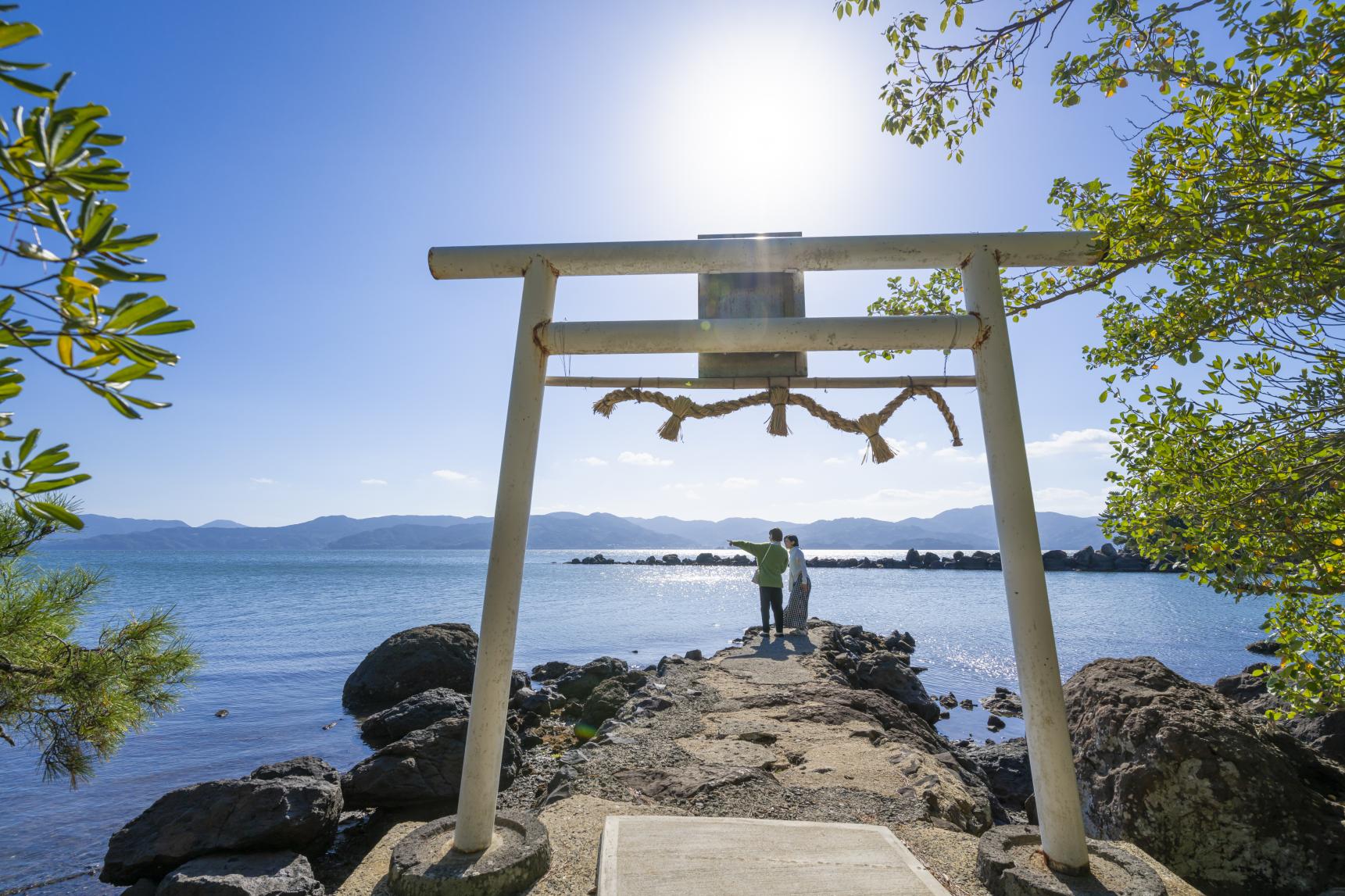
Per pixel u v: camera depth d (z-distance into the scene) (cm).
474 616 2855
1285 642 504
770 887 308
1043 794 325
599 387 387
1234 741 491
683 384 389
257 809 561
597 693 1048
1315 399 439
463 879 309
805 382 379
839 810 449
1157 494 529
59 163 119
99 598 400
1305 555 461
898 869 327
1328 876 437
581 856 365
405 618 2773
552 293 380
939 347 364
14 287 128
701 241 376
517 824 371
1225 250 419
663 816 393
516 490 355
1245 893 445
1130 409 530
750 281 383
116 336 133
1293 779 480
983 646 1938
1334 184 379
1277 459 475
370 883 336
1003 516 343
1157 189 472
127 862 530
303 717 1187
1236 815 461
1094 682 614
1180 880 324
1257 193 436
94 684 375
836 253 371
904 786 498
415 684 1333
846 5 526
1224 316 470
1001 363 355
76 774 379
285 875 511
